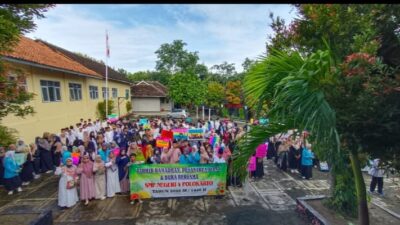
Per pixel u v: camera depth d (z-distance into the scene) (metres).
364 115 3.01
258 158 10.76
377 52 3.35
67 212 7.71
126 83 38.69
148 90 43.75
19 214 6.81
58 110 17.03
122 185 9.16
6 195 9.07
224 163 8.83
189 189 8.76
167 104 47.34
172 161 9.48
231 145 11.01
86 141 12.05
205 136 15.84
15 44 4.97
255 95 4.14
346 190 6.80
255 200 8.57
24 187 9.84
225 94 39.09
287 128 3.89
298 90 3.16
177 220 7.17
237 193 9.20
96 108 25.12
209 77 55.09
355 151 3.64
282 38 4.34
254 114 4.25
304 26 3.98
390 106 2.91
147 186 8.55
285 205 8.16
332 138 3.09
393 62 3.38
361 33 3.36
